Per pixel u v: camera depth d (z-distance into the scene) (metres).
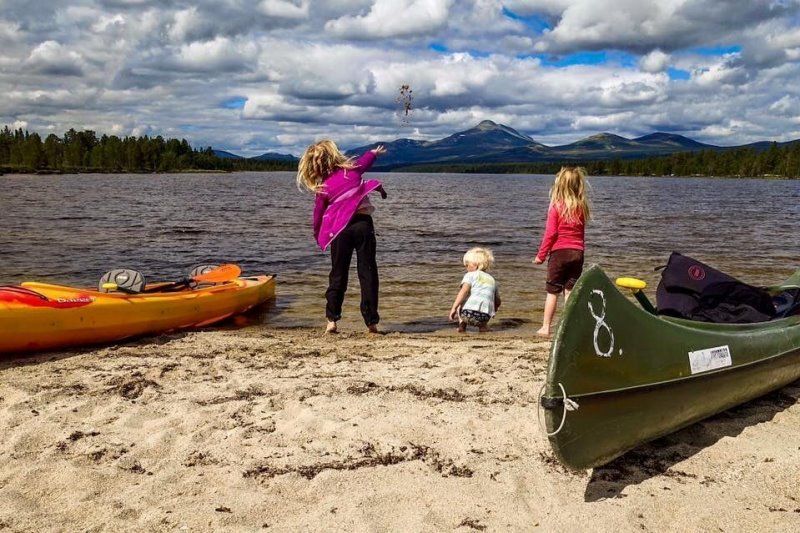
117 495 3.38
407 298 9.66
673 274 5.48
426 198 49.56
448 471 3.63
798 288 6.13
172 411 4.52
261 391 4.92
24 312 5.73
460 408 4.56
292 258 13.95
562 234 6.96
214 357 5.97
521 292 10.15
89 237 17.25
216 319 7.77
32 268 11.94
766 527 3.09
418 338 6.91
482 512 3.21
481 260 7.47
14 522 3.10
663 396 3.78
